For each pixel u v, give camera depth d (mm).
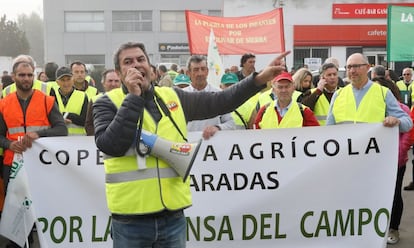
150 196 2891
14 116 5152
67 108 6418
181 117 3074
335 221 4461
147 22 44438
